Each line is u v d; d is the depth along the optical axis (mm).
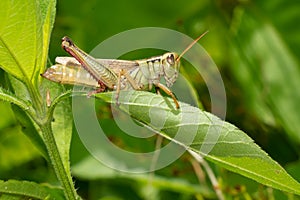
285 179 255
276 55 392
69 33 385
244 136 253
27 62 250
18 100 258
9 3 234
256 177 260
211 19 398
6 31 240
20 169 369
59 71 263
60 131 281
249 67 391
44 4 262
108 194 374
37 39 245
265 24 395
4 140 365
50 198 280
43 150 289
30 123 288
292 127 378
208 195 353
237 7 397
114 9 385
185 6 386
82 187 376
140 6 382
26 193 275
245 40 396
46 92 278
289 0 396
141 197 375
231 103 386
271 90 385
